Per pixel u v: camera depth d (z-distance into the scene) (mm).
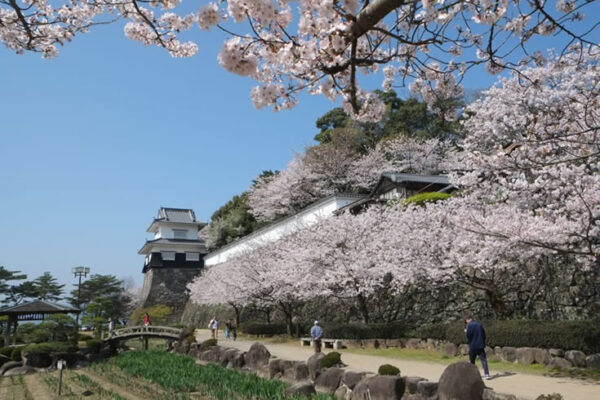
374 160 33031
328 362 12242
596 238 9758
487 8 3785
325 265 18656
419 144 33812
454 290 16375
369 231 18500
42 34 6797
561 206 10531
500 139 12148
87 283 50375
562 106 9492
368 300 20281
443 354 13430
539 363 10680
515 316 13812
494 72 4906
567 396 7543
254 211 38781
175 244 45188
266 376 14617
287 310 26078
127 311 51375
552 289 12844
